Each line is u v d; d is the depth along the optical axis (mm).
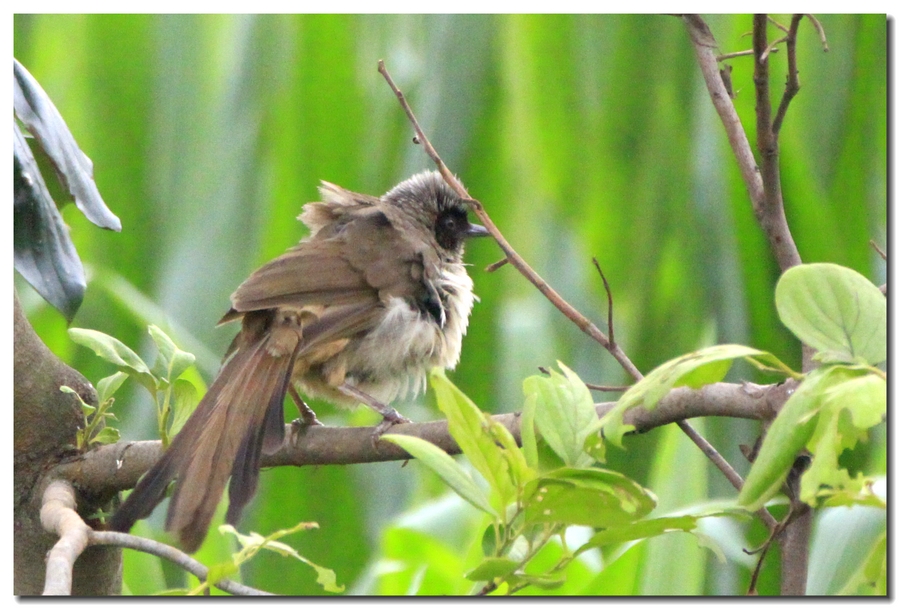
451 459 5430
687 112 11320
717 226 10750
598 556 9562
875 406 4617
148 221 12297
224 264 12031
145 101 12352
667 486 9438
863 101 10688
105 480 8266
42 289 7086
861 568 5797
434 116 11750
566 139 11766
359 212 10492
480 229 11852
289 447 8242
